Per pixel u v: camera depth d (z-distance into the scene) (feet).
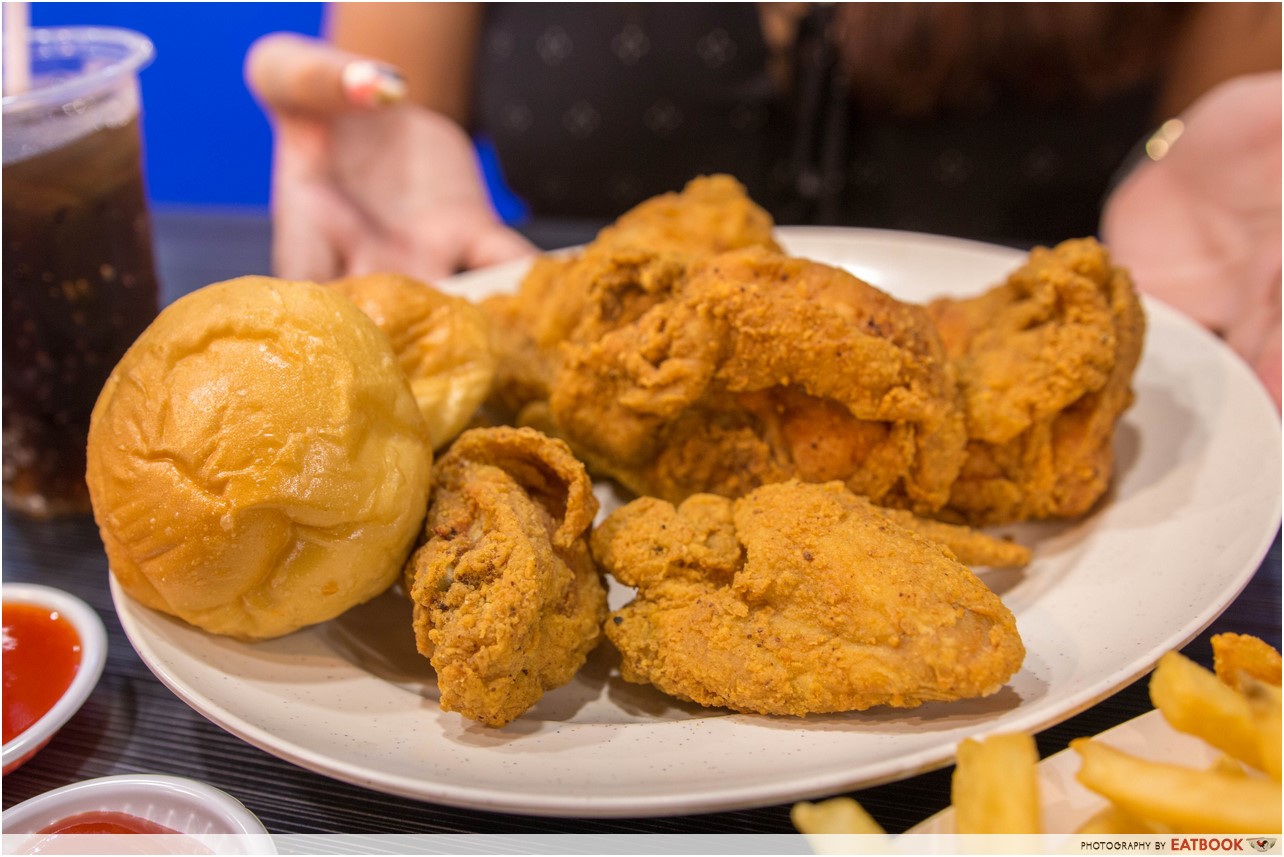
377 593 0.87
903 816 0.75
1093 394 1.00
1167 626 0.80
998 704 0.76
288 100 1.87
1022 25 1.82
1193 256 1.52
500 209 3.03
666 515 0.87
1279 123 1.45
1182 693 0.63
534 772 0.74
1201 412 1.09
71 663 0.89
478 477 0.86
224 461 0.77
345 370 0.81
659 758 0.75
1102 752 0.64
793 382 0.93
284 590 0.81
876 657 0.75
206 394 0.79
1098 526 1.00
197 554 0.78
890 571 0.77
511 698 0.78
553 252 1.75
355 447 0.80
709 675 0.78
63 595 0.94
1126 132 1.99
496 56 2.18
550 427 1.06
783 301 0.91
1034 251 1.08
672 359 0.94
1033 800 0.63
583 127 2.17
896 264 1.43
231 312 0.82
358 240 1.83
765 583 0.80
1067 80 1.90
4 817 0.74
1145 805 0.61
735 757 0.74
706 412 1.00
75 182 0.98
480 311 1.07
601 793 0.70
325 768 0.74
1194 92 1.91
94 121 0.99
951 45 1.85
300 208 1.80
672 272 0.98
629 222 1.23
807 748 0.74
